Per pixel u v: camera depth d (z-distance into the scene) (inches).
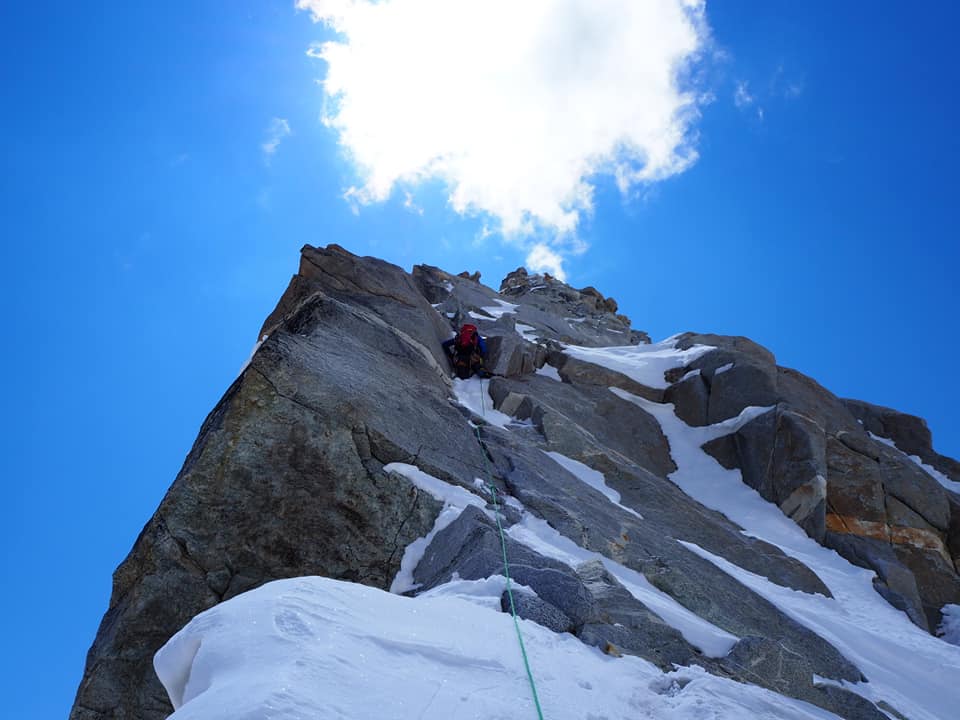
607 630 279.1
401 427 430.0
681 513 528.4
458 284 1056.2
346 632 194.2
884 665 410.6
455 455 443.5
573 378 727.7
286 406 394.0
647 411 720.3
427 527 382.0
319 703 151.9
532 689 196.7
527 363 711.7
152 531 354.3
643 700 229.9
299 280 669.9
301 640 180.7
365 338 544.1
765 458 631.8
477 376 674.2
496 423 571.5
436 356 637.3
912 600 536.7
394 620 219.0
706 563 450.3
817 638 406.0
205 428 408.2
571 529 403.9
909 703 372.5
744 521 591.8
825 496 593.9
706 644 326.0
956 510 650.2
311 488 374.0
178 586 339.6
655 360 777.6
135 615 331.0
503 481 446.9
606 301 1449.3
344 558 360.8
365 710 157.5
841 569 548.4
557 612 273.4
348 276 667.4
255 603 200.4
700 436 688.4
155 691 315.6
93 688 317.1
